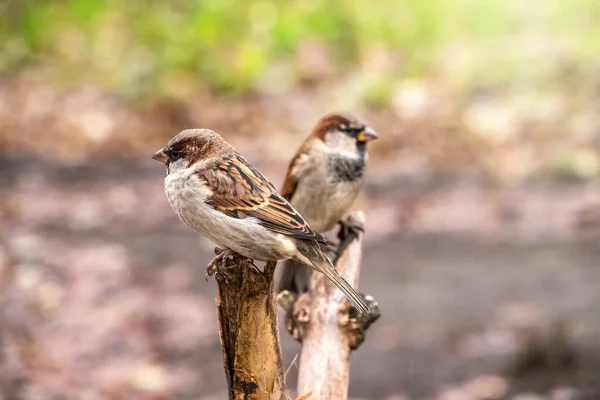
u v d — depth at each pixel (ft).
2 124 63.57
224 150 18.25
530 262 42.16
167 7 84.94
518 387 31.07
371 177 55.42
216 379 33.73
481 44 83.10
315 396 17.71
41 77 73.92
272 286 15.01
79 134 62.95
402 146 60.90
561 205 49.52
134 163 59.11
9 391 32.48
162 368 34.60
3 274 41.93
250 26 82.74
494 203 50.34
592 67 73.00
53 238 46.68
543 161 57.11
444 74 75.97
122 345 36.01
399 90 71.77
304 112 68.95
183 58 73.36
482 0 90.53
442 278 40.91
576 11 88.38
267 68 75.97
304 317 18.63
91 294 40.01
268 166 58.03
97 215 50.26
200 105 68.85
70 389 32.91
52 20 82.38
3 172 56.13
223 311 15.08
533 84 71.36
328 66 77.51
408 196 52.01
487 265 41.93
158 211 51.26
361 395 31.24
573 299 37.83
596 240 44.32
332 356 18.12
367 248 44.70
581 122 63.10
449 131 62.18
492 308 37.37
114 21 82.02
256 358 15.10
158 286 41.37
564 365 32.48
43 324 37.63
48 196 52.70
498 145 60.13
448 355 33.83
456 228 46.83
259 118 67.82
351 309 18.45
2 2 82.84
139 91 67.56
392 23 86.99
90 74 74.43
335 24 84.07
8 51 76.89
